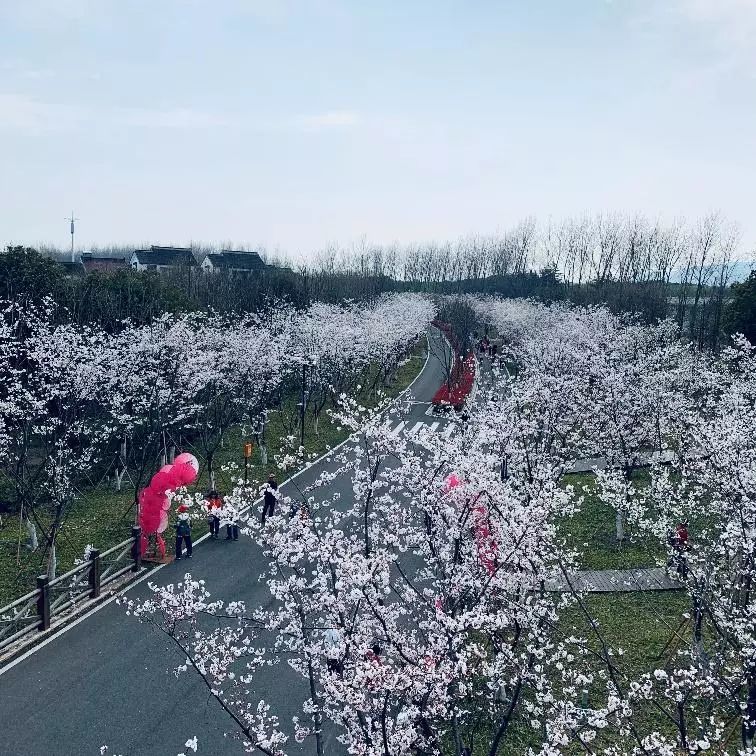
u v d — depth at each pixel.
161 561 19.17
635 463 22.94
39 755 11.33
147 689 13.30
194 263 74.62
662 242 65.94
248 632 15.24
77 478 25.00
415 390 48.16
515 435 17.97
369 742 9.53
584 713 10.16
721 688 10.95
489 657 13.48
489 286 98.25
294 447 31.91
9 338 22.69
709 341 44.34
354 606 10.91
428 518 13.52
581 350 30.41
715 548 14.33
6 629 14.34
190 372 25.33
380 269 101.38
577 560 19.61
